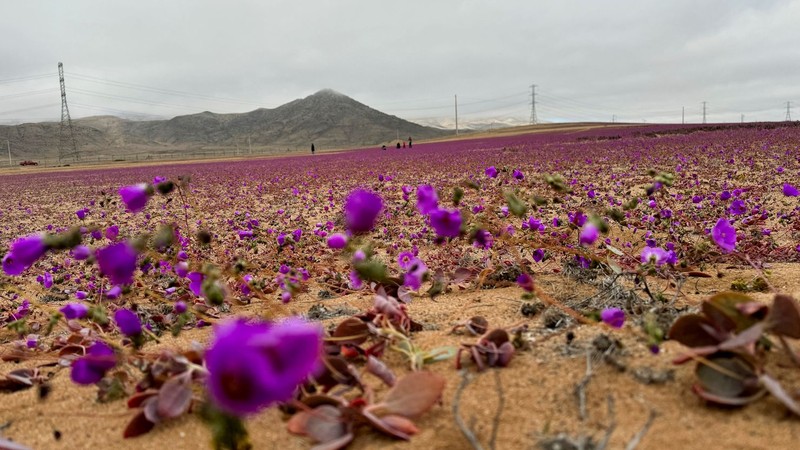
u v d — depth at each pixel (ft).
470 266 11.51
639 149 65.92
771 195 22.54
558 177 7.05
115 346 6.22
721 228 7.30
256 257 15.57
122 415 5.49
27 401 6.20
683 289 8.86
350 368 5.15
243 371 2.50
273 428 4.82
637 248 13.04
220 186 53.72
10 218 37.32
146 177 80.07
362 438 4.50
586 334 6.21
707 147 60.49
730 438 3.96
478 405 4.84
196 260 14.47
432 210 6.07
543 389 4.97
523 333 6.57
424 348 6.41
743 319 4.70
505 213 11.23
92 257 5.80
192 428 5.02
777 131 87.10
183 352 5.76
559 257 11.90
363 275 6.33
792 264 10.81
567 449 4.00
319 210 29.30
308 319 8.63
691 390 4.66
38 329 10.50
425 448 4.25
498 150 90.99
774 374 4.68
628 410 4.47
